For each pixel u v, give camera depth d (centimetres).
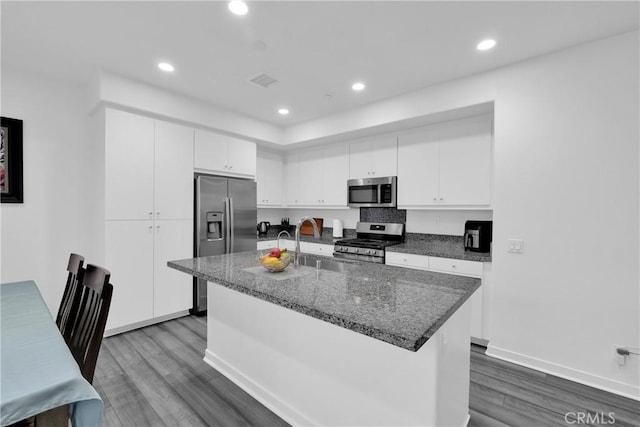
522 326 231
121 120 275
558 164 217
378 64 246
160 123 301
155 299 301
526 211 229
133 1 174
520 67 235
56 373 91
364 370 141
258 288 152
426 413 122
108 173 268
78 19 191
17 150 265
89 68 260
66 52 233
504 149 239
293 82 281
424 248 319
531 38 205
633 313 193
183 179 320
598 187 204
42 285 280
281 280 169
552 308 220
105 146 266
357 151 385
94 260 293
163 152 304
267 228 471
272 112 365
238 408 181
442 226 351
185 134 321
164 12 184
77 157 299
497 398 190
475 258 264
